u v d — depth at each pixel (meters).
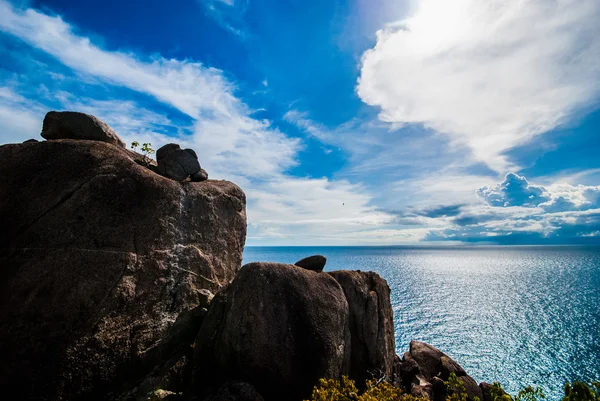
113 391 11.01
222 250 16.59
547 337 71.44
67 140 12.62
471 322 82.25
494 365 57.41
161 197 13.99
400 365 17.77
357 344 14.89
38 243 10.79
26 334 9.80
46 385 9.74
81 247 11.31
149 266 12.87
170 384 11.66
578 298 116.00
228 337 11.79
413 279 160.75
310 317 12.62
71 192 11.70
